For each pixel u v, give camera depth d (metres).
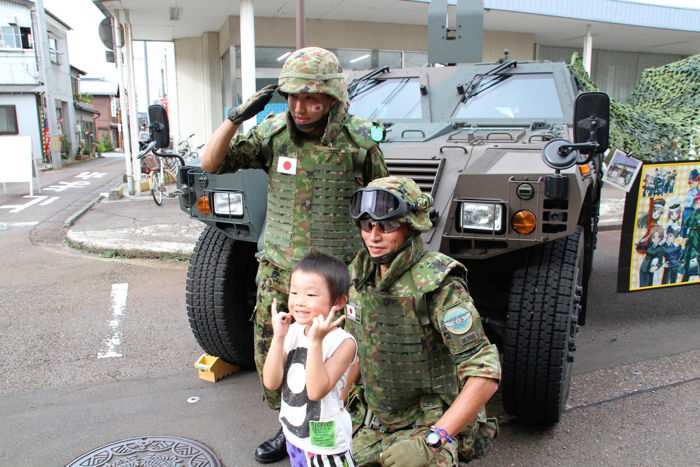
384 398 2.03
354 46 12.38
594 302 5.34
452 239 2.89
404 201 1.85
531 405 2.98
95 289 5.82
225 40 12.23
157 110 3.08
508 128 4.03
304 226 2.49
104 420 3.24
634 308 5.17
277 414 3.30
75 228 8.70
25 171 13.48
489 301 3.38
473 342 1.82
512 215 2.78
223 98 13.52
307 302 1.81
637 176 4.08
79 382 3.72
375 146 2.46
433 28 5.25
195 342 4.40
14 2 23.94
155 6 10.69
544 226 2.76
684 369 3.86
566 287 2.88
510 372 2.94
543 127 3.96
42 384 3.69
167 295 5.61
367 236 1.91
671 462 2.79
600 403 3.40
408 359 1.95
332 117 2.35
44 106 25.06
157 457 2.85
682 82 6.62
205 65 13.45
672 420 3.19
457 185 2.89
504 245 2.83
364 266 2.02
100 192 14.39
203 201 3.35
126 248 7.33
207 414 3.31
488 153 3.19
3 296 5.58
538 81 4.41
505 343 2.95
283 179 2.51
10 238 8.62
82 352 4.21
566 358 2.90
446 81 4.61
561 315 2.84
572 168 2.79
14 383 3.70
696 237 4.43
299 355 1.92
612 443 2.96
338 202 2.47
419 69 4.85
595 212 4.46
